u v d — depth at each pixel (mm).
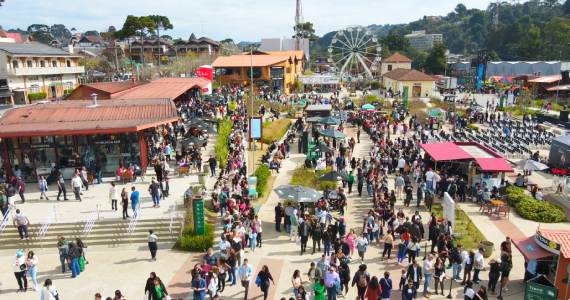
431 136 42750
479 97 71375
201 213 19969
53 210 22391
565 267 15453
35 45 64625
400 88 75688
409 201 25078
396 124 45094
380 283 14539
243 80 70938
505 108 61875
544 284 14906
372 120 46625
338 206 23984
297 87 80062
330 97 65750
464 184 26469
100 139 27172
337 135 34469
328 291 15086
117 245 20016
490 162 26906
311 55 176250
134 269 18031
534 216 23609
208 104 47438
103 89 43062
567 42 117250
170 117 28969
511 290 16641
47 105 30719
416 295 16094
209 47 118250
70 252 17297
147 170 29047
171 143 33469
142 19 91188
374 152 33625
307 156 33656
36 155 26719
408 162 31406
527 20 152875
